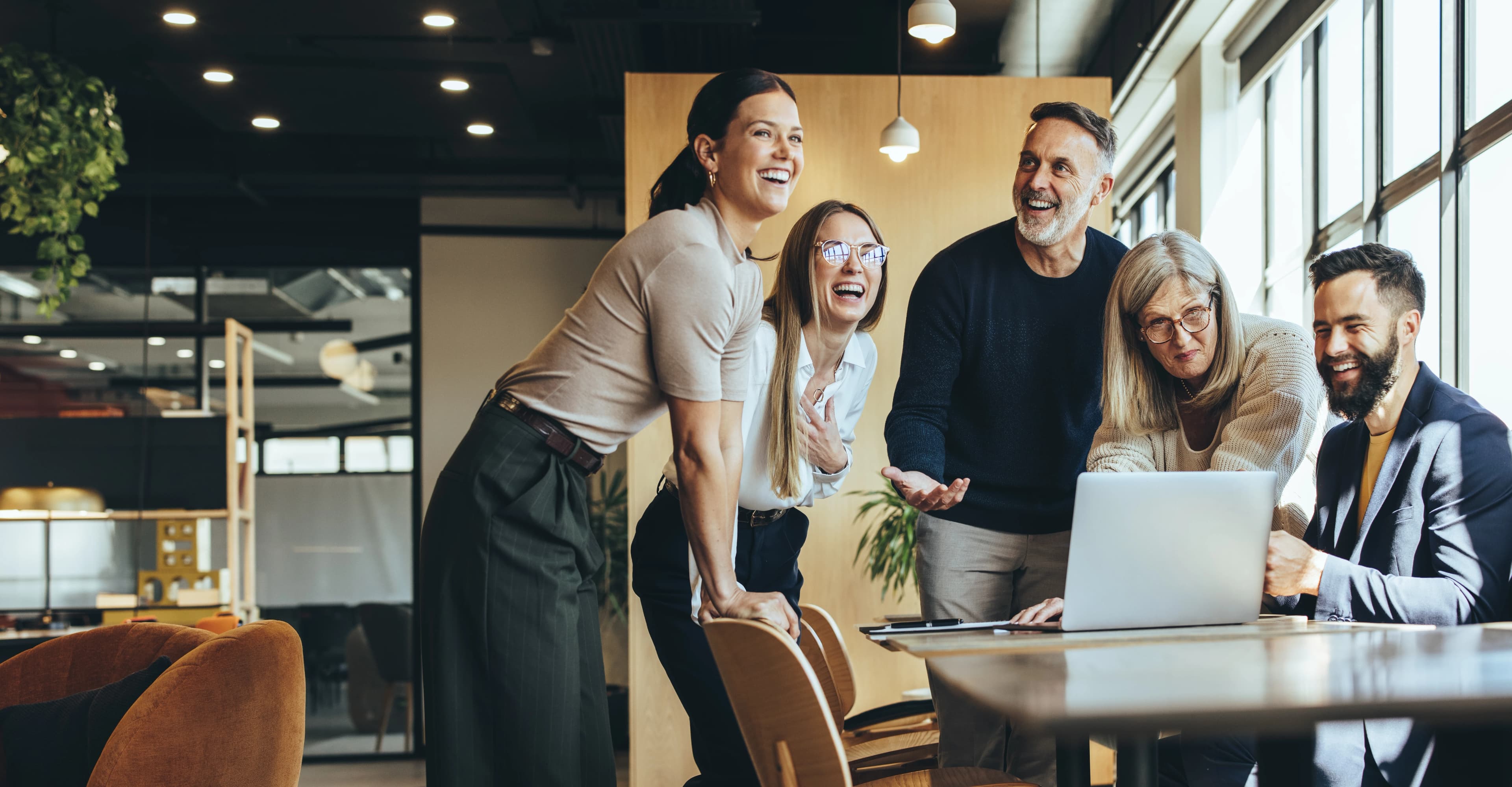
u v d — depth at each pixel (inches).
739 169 83.3
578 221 333.4
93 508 299.1
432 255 331.0
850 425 117.3
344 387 327.9
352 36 233.8
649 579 99.3
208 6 217.5
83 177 216.1
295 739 106.4
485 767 71.3
